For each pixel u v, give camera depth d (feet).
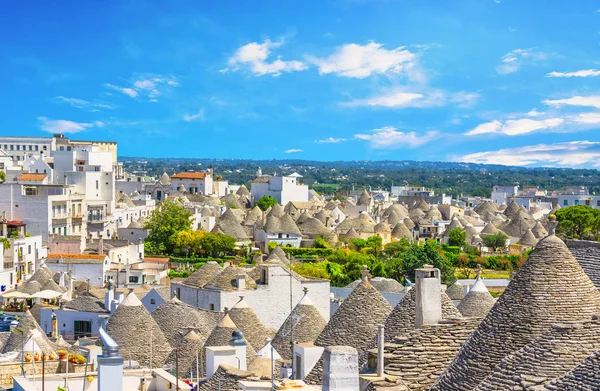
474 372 116.57
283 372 182.91
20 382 167.94
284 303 358.64
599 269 148.77
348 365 114.83
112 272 552.82
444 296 156.15
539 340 109.40
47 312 376.68
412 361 131.13
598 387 94.58
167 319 272.51
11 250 552.82
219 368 163.32
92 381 172.96
